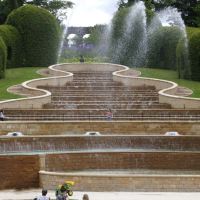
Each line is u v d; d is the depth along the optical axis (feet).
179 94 166.81
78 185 94.58
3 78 188.85
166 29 225.15
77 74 197.47
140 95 164.76
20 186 100.01
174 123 127.34
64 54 262.88
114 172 107.45
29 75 197.77
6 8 272.10
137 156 108.99
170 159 109.40
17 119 137.28
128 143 115.96
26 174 100.37
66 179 95.20
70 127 126.62
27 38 222.89
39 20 224.12
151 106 152.35
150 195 90.27
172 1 274.98
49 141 113.39
